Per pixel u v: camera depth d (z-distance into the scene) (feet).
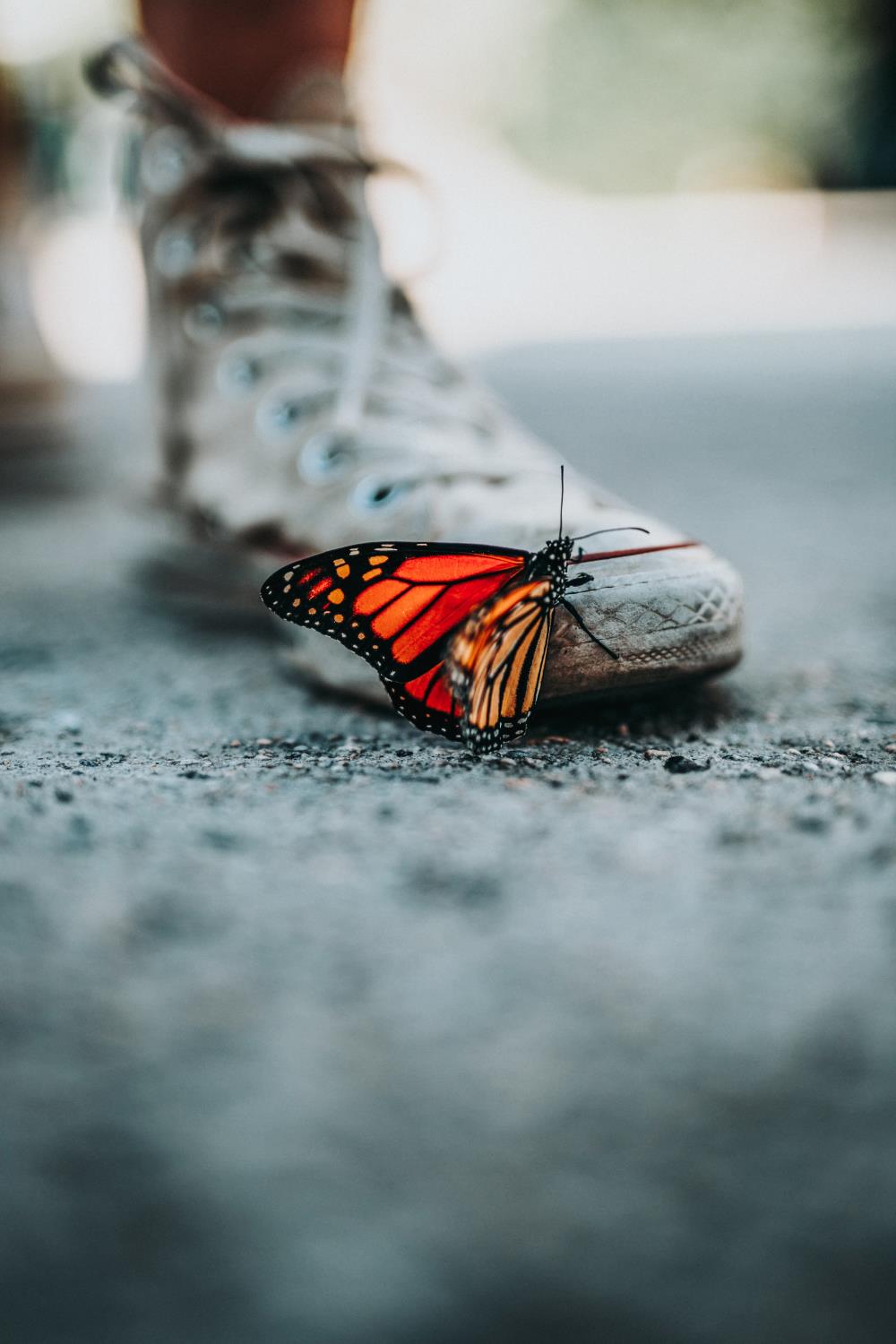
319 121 1.83
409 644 1.35
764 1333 0.84
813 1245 0.91
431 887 1.16
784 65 19.51
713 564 1.43
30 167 2.73
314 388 1.66
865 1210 0.94
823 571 2.08
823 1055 1.03
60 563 2.20
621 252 13.56
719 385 5.09
